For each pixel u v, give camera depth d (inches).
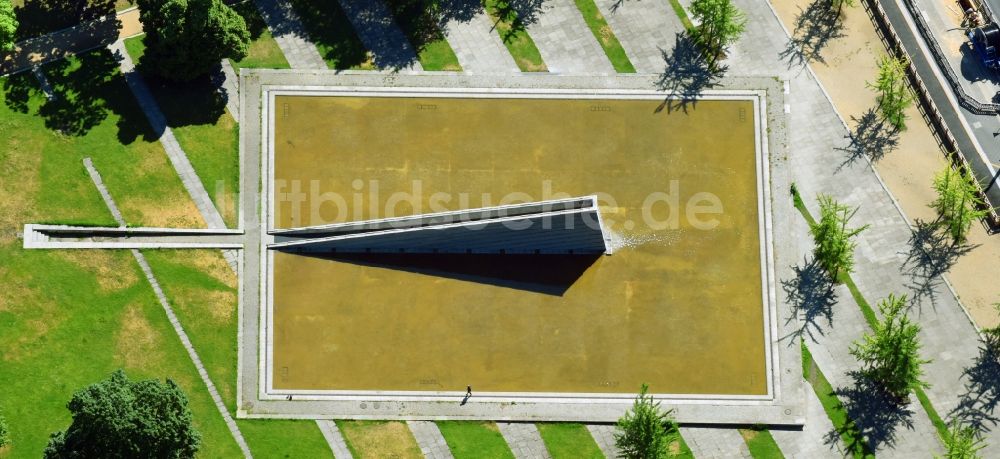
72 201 3619.6
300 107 3740.2
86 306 3553.2
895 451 3535.9
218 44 3585.1
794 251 3666.3
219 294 3602.4
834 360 3595.0
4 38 3570.4
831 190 3718.0
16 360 3496.6
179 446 3253.0
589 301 3624.5
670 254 3656.5
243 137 3710.6
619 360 3587.6
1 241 3572.8
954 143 3727.9
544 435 3526.1
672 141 3732.8
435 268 3646.7
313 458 3489.2
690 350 3595.0
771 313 3622.0
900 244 3686.0
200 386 3526.1
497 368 3580.2
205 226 3641.7
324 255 3649.1
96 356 3518.7
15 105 3686.0
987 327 3624.5
